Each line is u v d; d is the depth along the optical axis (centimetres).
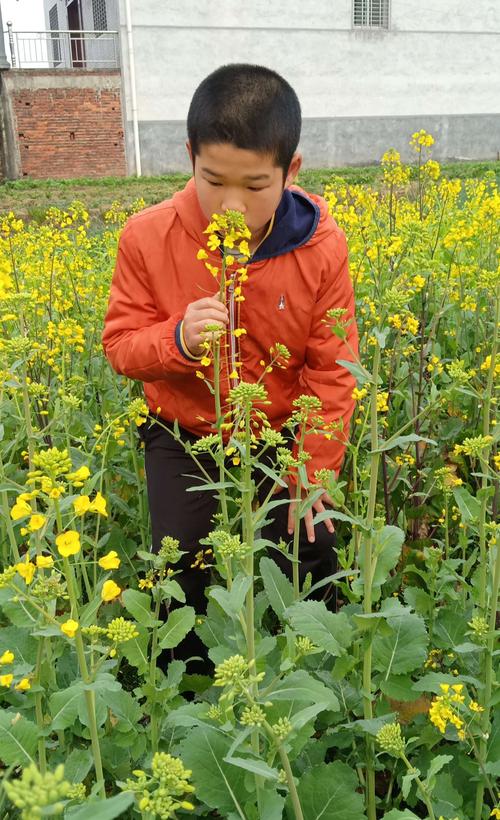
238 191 239
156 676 243
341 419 290
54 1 3197
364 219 468
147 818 160
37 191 1962
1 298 286
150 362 266
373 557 203
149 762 210
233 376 239
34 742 180
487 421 248
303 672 177
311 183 1711
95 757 173
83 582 338
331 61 2362
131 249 286
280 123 233
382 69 2419
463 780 226
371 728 199
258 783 173
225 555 189
